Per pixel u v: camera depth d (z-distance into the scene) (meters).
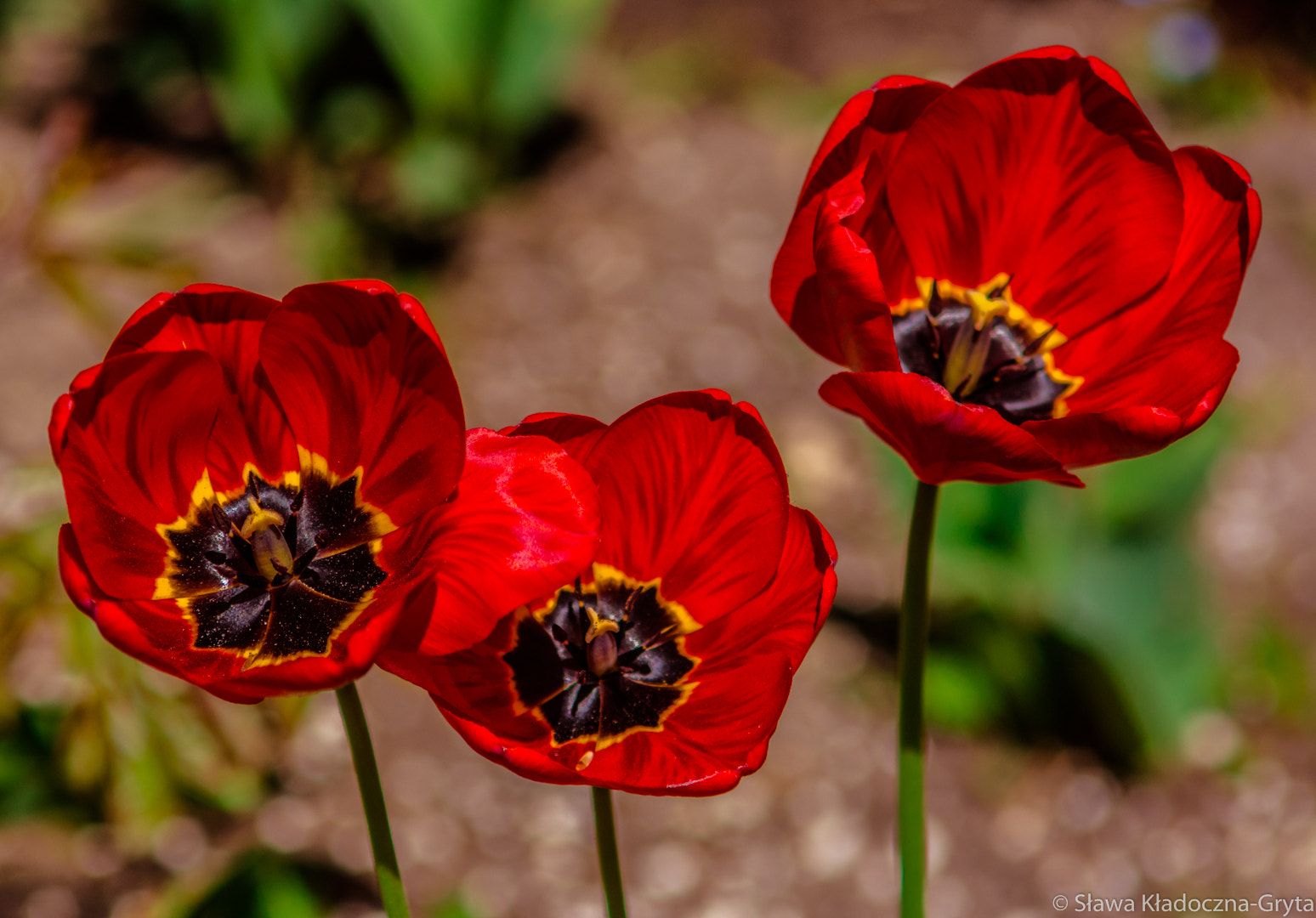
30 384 2.23
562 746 1.07
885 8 3.46
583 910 1.74
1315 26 3.35
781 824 1.86
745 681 1.07
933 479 1.10
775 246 2.67
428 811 1.82
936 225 1.13
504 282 2.59
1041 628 1.87
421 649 1.03
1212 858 1.86
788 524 1.07
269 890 1.34
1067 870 1.84
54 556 1.33
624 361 2.44
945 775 1.93
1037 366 1.14
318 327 1.05
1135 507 1.88
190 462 1.07
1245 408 2.41
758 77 3.16
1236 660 2.05
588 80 3.11
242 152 2.83
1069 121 1.11
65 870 1.66
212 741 1.38
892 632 2.05
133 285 2.42
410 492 1.06
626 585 1.08
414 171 2.70
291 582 1.07
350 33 2.83
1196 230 1.11
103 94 2.95
